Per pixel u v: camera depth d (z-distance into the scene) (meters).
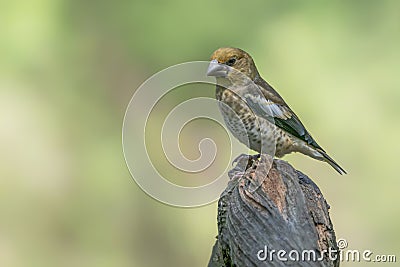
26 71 15.41
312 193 5.45
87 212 16.41
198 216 16.27
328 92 14.29
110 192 16.34
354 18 14.51
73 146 16.25
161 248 16.41
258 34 14.90
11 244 16.41
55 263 16.34
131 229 16.36
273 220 4.99
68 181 16.30
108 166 16.30
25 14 14.91
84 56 15.77
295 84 14.41
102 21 15.55
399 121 14.23
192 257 16.38
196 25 15.26
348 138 14.34
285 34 14.61
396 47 14.37
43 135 16.08
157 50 15.56
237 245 4.99
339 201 14.71
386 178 14.45
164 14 15.43
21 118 15.81
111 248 16.41
